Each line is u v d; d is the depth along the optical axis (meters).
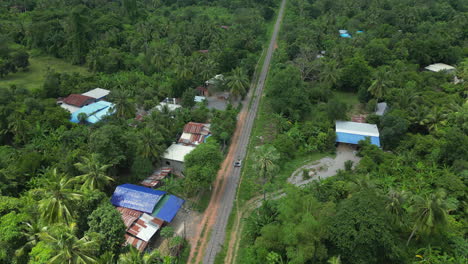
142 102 95.06
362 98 99.50
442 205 45.81
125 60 123.12
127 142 67.06
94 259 41.94
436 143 72.62
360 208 44.56
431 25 154.00
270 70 124.56
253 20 163.38
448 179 60.31
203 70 106.38
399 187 62.62
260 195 66.44
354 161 76.50
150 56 120.75
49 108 84.88
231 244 55.25
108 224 46.25
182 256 52.53
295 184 69.06
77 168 61.81
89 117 86.94
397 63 113.75
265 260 47.19
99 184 56.94
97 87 106.56
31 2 179.25
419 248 51.09
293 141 80.19
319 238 44.59
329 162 76.50
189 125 81.94
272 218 53.50
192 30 147.62
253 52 137.88
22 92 93.44
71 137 72.81
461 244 49.03
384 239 42.12
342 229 43.62
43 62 133.12
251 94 109.75
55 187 47.03
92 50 126.19
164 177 68.06
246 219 56.44
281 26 177.12
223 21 173.00
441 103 88.00
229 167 74.69
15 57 119.31
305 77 111.94
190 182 60.47
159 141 68.44
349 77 106.44
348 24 159.00
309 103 92.75
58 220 46.59
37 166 65.81
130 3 164.88
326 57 122.38
